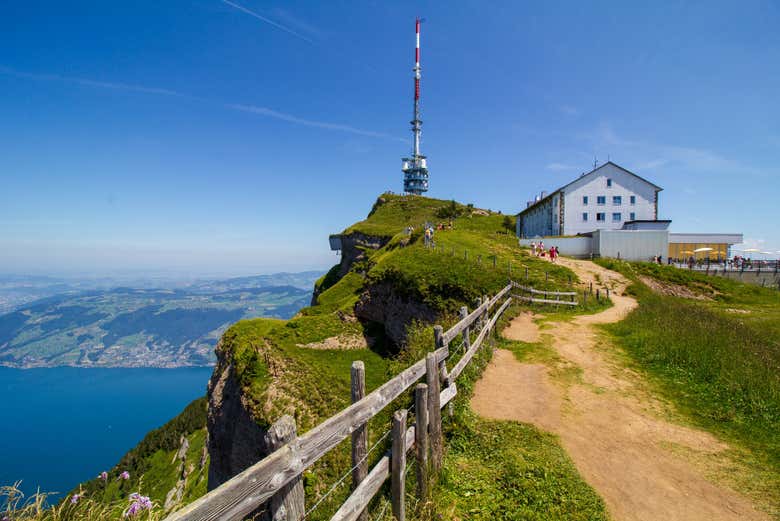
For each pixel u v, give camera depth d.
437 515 5.55
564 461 7.29
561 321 19.83
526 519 5.73
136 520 4.26
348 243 86.06
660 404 10.02
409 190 139.75
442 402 7.09
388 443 7.45
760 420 8.82
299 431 23.75
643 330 15.88
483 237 52.84
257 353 32.62
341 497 5.85
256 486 2.74
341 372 30.89
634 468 7.24
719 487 6.69
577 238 46.38
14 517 3.88
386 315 36.72
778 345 14.44
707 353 12.31
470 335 12.52
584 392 10.70
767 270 40.25
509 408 9.55
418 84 135.88
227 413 31.58
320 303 52.84
